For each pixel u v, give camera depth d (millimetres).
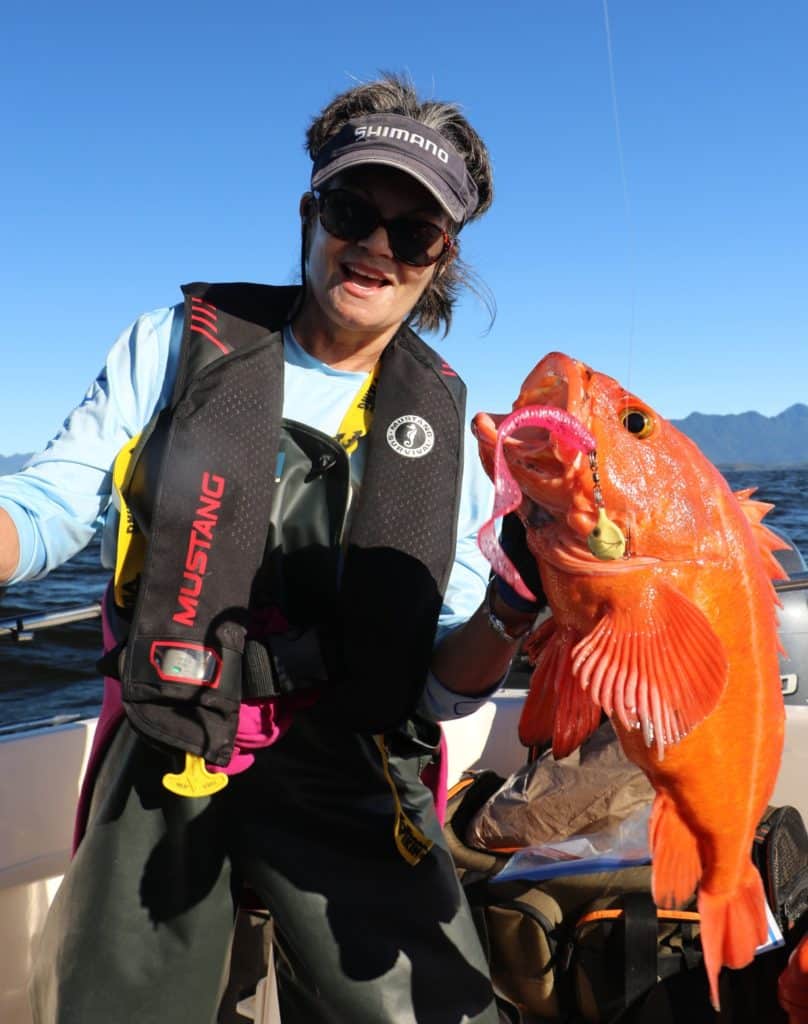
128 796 1528
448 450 1661
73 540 1536
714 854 1348
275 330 1639
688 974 1977
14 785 2113
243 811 1566
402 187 1498
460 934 1604
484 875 2289
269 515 1550
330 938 1535
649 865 2146
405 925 1566
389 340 1703
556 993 2102
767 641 1329
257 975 1975
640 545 1261
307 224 1683
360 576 1570
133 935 1495
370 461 1615
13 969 2107
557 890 2172
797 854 2189
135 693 1427
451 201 1525
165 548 1453
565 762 2350
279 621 1564
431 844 1621
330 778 1581
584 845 2246
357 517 1591
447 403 1687
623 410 1298
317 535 1599
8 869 2088
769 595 1353
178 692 1431
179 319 1631
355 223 1496
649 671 1231
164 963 1509
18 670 8727
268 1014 1854
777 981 1917
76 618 2871
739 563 1309
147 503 1479
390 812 1610
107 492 1576
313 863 1559
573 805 2283
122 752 1560
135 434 1583
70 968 1487
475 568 1812
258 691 1512
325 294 1548
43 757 2168
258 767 1570
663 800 1344
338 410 1661
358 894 1559
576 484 1242
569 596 1306
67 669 8789
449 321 1924
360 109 1671
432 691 1670
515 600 1513
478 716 2879
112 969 1481
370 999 1522
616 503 1249
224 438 1499
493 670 1620
